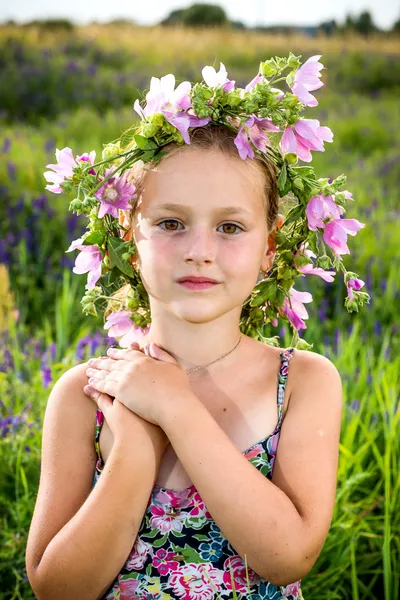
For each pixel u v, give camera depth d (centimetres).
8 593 245
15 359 353
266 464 163
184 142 160
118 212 178
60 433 169
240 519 150
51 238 546
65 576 154
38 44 1584
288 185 173
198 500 161
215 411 166
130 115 1070
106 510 155
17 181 665
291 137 167
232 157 160
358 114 1188
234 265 157
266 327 363
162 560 162
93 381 169
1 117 1085
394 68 1556
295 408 168
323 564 257
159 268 158
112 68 1494
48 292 485
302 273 188
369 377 331
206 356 168
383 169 830
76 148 822
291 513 153
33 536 162
